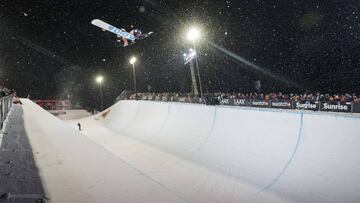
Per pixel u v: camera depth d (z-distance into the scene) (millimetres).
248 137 11078
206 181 8938
